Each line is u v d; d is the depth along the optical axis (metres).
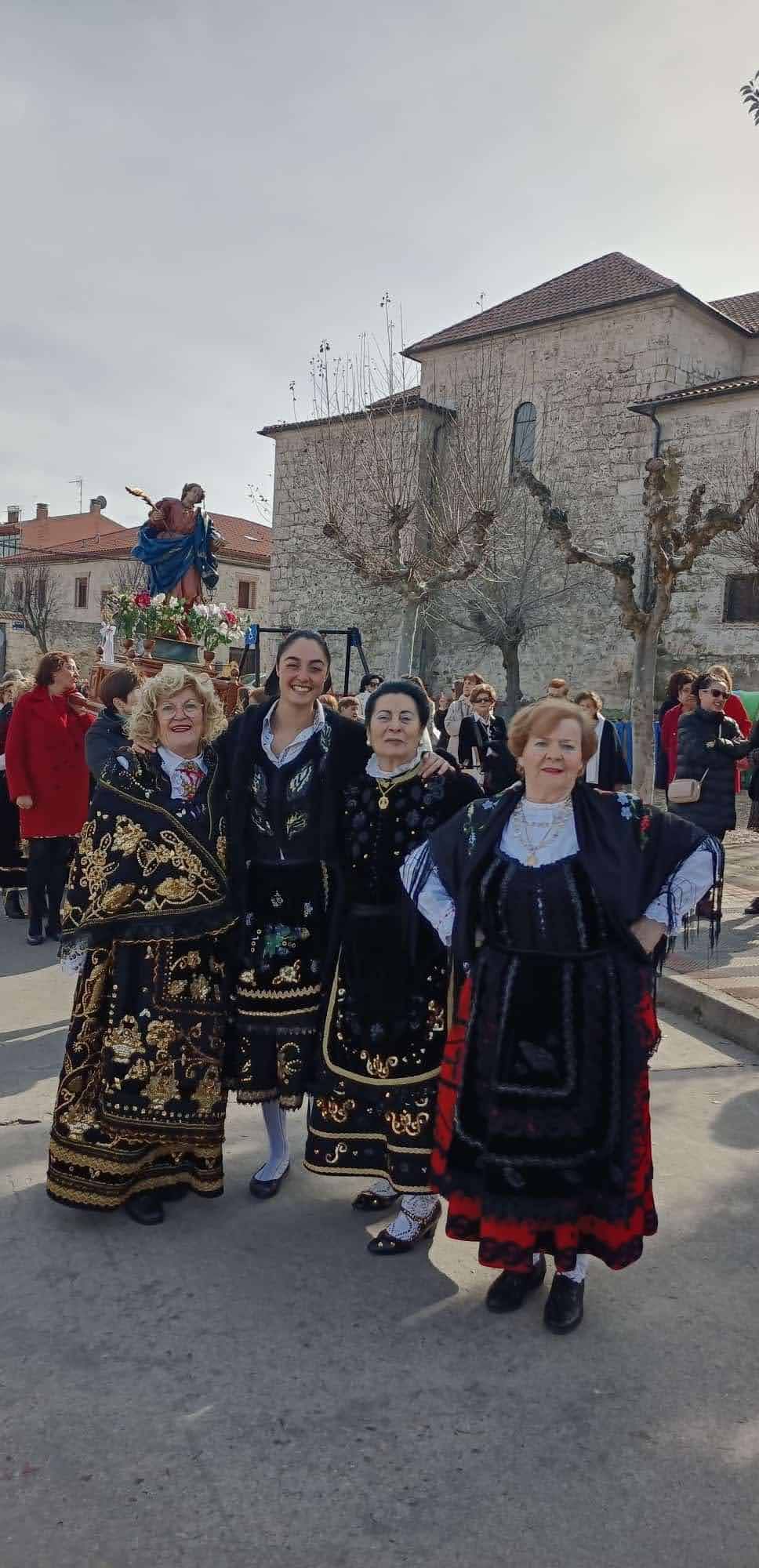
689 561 13.04
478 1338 2.88
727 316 23.09
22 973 6.46
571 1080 2.76
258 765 3.46
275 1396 2.61
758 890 9.19
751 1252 3.38
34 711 6.93
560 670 22.56
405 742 3.30
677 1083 4.89
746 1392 2.67
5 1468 2.35
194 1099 3.44
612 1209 2.80
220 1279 3.15
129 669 6.19
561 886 2.76
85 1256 3.26
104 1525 2.19
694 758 7.68
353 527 19.05
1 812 7.70
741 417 20.16
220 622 11.15
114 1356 2.76
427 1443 2.46
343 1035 3.37
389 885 3.29
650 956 2.87
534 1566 2.11
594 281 24.06
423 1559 2.12
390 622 24.89
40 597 44.50
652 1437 2.49
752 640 19.94
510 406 23.39
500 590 21.72
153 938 3.35
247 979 3.49
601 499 22.11
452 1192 2.96
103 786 3.44
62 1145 3.41
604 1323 2.97
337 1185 3.82
